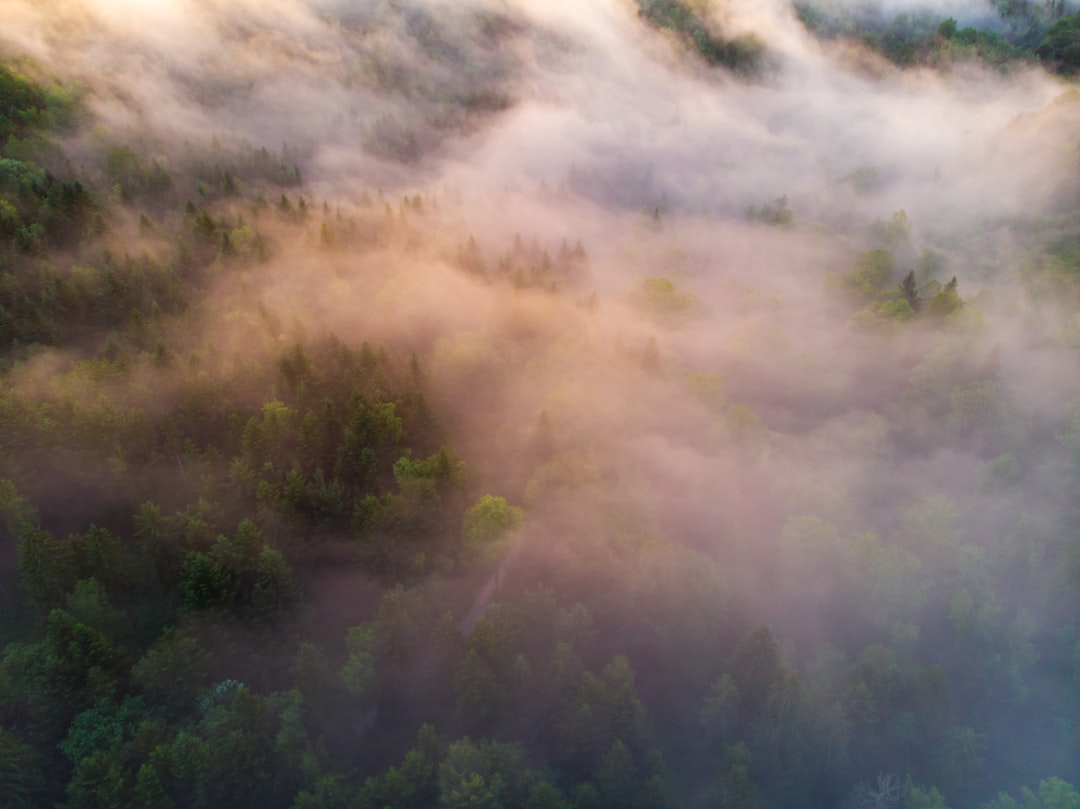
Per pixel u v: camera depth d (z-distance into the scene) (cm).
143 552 8306
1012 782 8406
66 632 6912
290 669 7625
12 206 15700
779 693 7662
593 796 7431
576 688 7812
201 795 6512
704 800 7762
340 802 6869
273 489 8988
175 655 7019
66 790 6303
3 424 8919
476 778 6744
